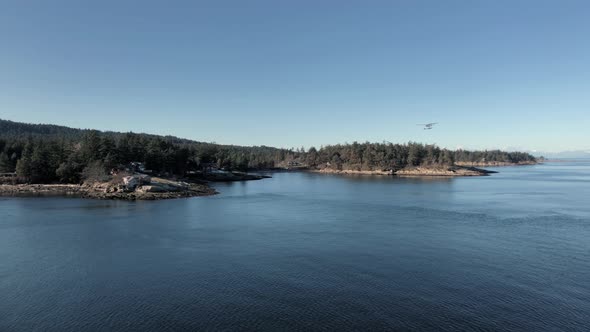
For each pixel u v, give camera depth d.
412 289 39.19
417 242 58.19
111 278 42.44
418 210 91.44
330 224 73.06
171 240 59.66
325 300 36.53
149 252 52.69
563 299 36.88
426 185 172.25
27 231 66.00
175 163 185.88
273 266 46.47
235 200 113.62
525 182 188.38
